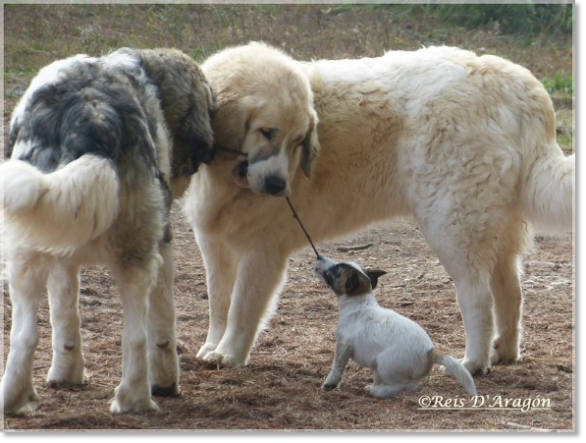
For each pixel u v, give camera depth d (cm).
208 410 717
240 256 884
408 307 1102
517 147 866
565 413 748
